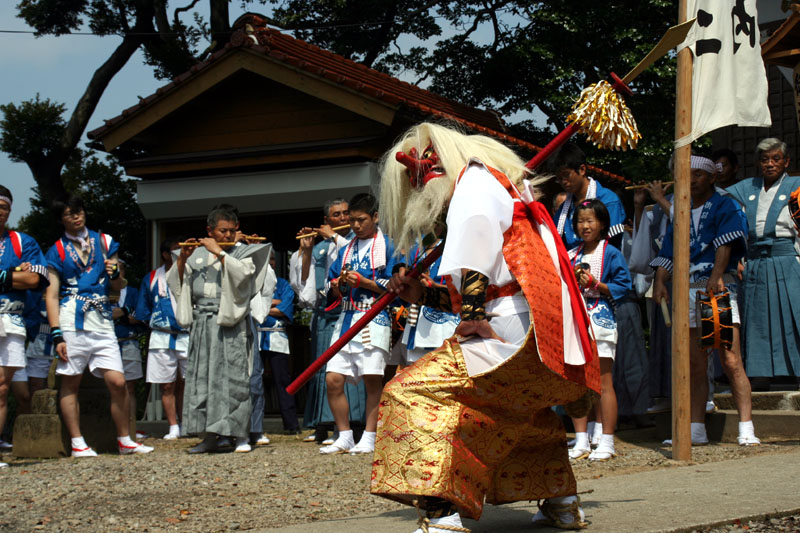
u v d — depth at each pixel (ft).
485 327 9.79
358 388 24.59
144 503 15.89
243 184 34.04
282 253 39.40
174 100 34.81
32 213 62.85
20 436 24.38
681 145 18.17
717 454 18.80
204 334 23.95
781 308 21.22
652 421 26.45
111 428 26.08
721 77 18.31
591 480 15.26
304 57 36.55
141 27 63.52
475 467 10.05
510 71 57.72
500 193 9.93
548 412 11.02
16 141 60.54
